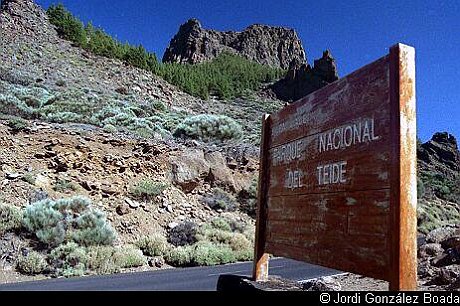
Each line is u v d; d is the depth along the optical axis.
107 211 16.62
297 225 4.49
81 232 13.70
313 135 4.38
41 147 18.95
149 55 60.12
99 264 12.24
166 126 29.22
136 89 46.81
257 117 50.38
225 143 27.42
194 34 147.62
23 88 30.33
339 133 3.91
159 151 21.52
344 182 3.75
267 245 5.15
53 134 19.73
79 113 26.33
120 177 19.33
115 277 10.73
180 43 147.88
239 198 22.08
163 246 14.59
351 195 3.62
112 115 26.56
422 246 9.38
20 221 13.41
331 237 3.85
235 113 51.94
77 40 55.00
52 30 56.16
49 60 45.44
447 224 28.77
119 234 15.51
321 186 4.11
